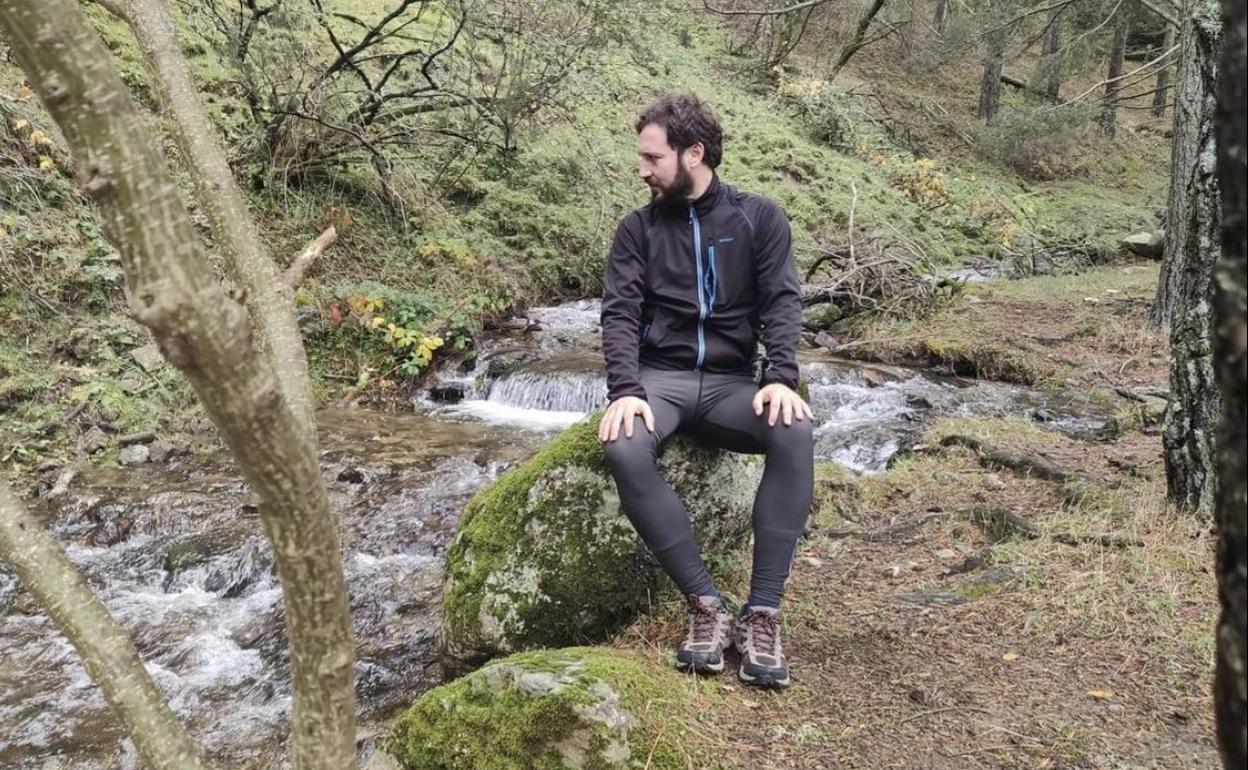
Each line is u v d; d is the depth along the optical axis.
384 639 3.78
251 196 8.05
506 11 8.01
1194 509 3.45
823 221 12.40
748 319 2.74
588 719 2.13
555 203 10.31
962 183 15.95
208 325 0.59
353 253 8.15
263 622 3.99
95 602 0.88
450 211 9.38
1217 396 3.34
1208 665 2.50
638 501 2.50
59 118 0.55
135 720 0.87
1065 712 2.33
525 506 2.93
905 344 7.82
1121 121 22.31
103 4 1.18
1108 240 14.04
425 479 5.38
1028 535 3.56
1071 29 16.86
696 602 2.52
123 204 0.57
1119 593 2.94
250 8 7.55
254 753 3.14
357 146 8.34
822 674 2.53
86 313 6.30
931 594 3.09
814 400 6.63
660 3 15.42
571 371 7.05
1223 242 0.54
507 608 2.90
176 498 4.97
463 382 7.47
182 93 1.18
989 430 5.29
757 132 14.18
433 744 2.28
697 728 2.20
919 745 2.18
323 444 5.95
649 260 2.70
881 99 19.11
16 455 5.29
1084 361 7.22
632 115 12.23
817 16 18.97
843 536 3.78
